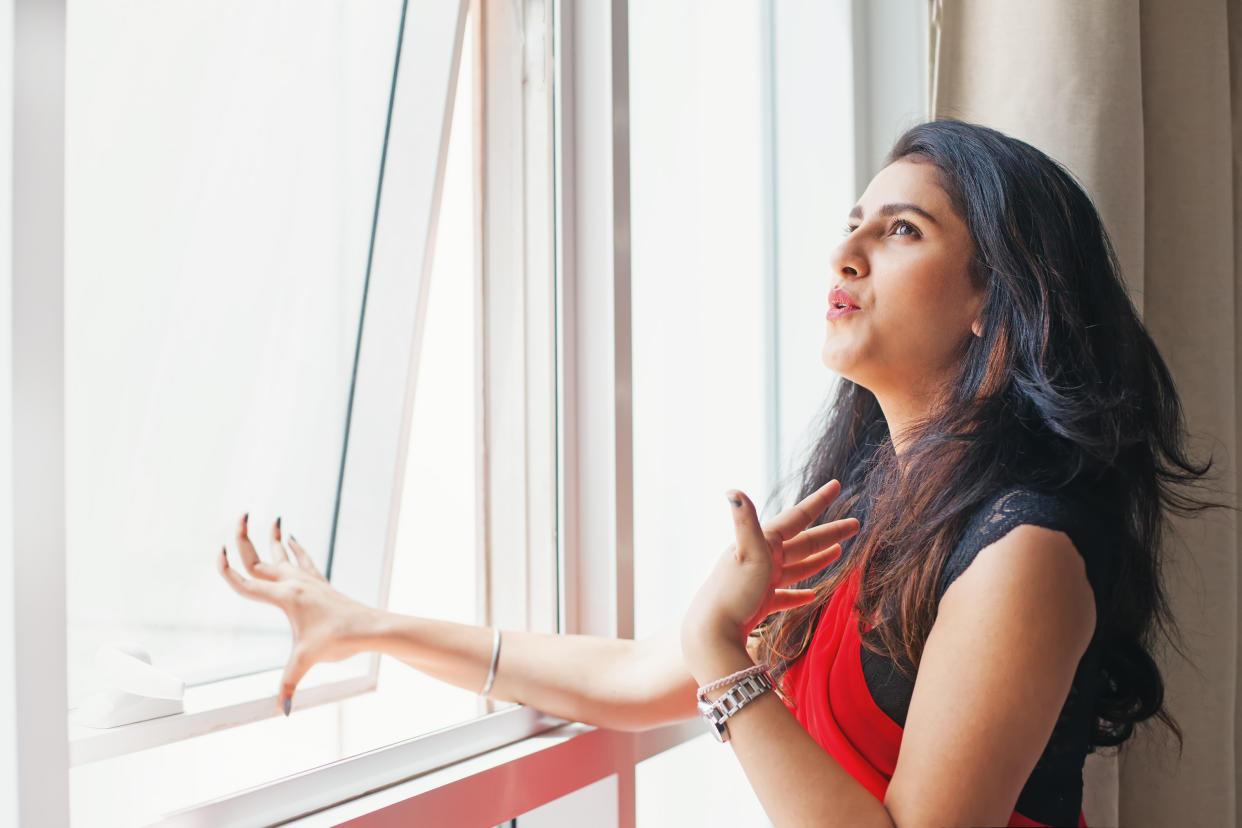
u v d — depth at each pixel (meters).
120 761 0.69
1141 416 0.88
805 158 1.46
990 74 1.22
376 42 0.86
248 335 0.78
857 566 0.87
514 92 1.02
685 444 1.33
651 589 1.28
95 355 0.69
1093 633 0.69
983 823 0.61
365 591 0.89
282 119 0.80
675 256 1.32
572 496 1.02
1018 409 0.79
